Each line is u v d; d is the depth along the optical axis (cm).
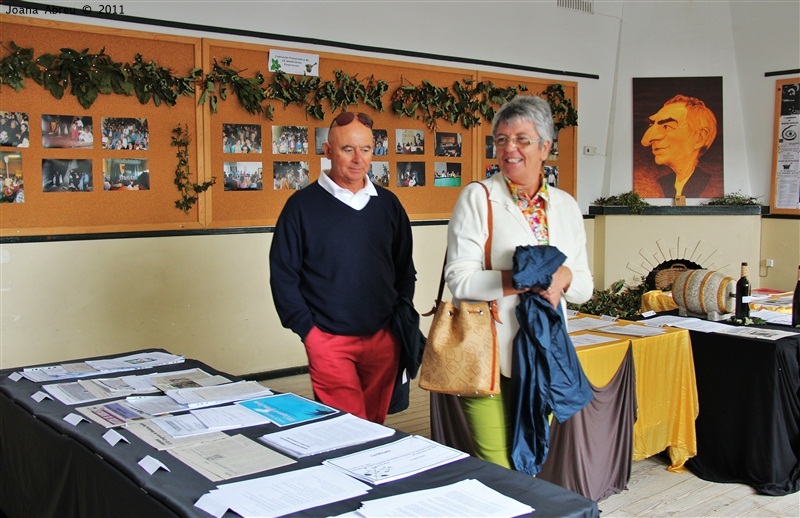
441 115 634
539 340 209
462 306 218
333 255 277
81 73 452
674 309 424
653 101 756
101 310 477
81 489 182
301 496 142
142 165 486
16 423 229
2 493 254
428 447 173
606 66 758
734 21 757
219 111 516
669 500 324
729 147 762
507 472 158
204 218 515
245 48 523
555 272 213
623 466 328
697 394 359
